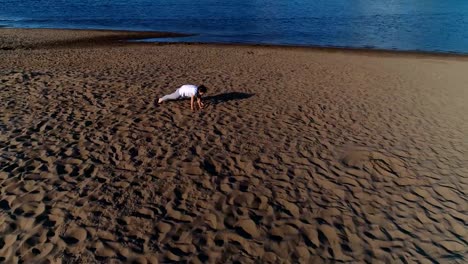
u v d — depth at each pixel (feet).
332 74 43.73
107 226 15.65
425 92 37.24
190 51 57.31
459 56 60.70
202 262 14.11
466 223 17.06
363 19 100.58
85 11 112.47
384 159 22.67
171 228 15.83
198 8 119.96
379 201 18.49
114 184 18.65
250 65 47.21
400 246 15.49
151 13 109.91
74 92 32.27
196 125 26.37
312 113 29.96
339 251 15.03
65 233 15.08
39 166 19.89
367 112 30.78
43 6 121.49
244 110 29.86
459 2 140.56
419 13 110.93
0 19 95.50
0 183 18.17
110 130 24.82
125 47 61.82
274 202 17.98
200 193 18.35
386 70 47.11
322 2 138.31
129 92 32.96
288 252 14.84
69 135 23.81
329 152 23.27
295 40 75.72
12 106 28.32
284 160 22.00
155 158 21.42
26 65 42.24
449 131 27.37
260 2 136.56
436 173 21.29
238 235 15.64
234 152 22.67
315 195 18.72
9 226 15.29
